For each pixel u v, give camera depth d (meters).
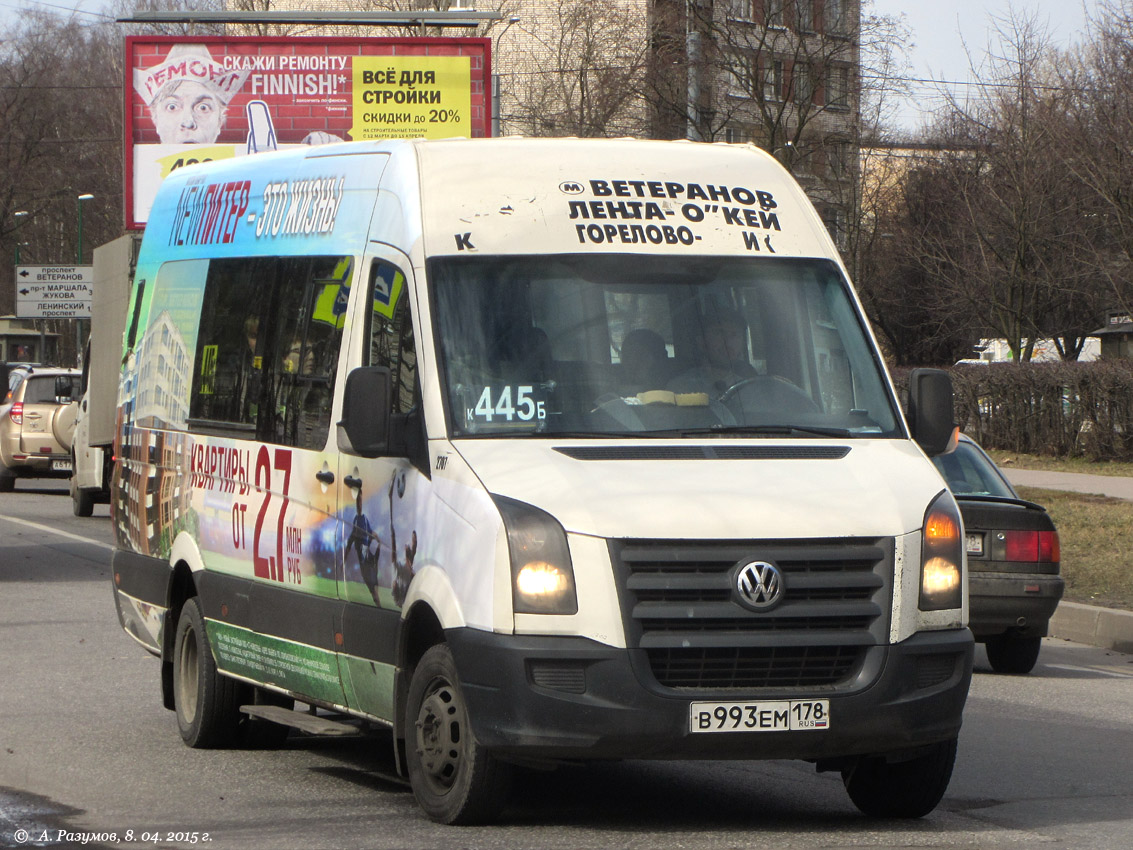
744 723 9.77
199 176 15.37
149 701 15.82
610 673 9.65
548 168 11.84
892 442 11.20
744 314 11.48
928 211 70.56
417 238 11.30
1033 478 43.66
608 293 11.28
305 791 11.88
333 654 11.66
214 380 14.00
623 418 10.82
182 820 10.81
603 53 66.69
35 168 124.19
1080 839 10.60
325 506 11.87
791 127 65.69
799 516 10.03
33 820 10.82
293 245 13.02
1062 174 60.88
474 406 10.71
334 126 44.34
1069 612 22.83
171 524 14.56
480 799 10.23
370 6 79.19
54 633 20.25
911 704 10.06
